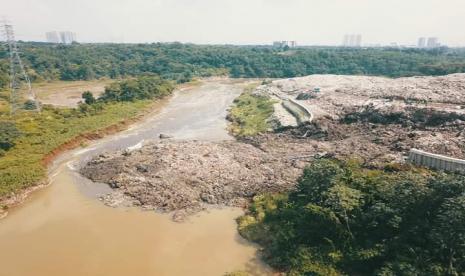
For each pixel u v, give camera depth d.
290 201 39.12
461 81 87.56
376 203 31.89
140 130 78.12
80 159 59.47
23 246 35.91
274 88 120.38
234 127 78.38
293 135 67.44
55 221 40.50
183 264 32.75
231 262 32.84
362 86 102.00
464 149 49.78
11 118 76.81
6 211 42.69
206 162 54.38
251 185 47.16
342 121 71.75
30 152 57.78
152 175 50.22
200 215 41.31
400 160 48.22
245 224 38.28
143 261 33.38
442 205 28.47
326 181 35.69
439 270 26.39
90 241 36.62
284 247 33.16
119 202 44.41
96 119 78.62
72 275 31.64
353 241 31.25
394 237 29.98
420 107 66.88
